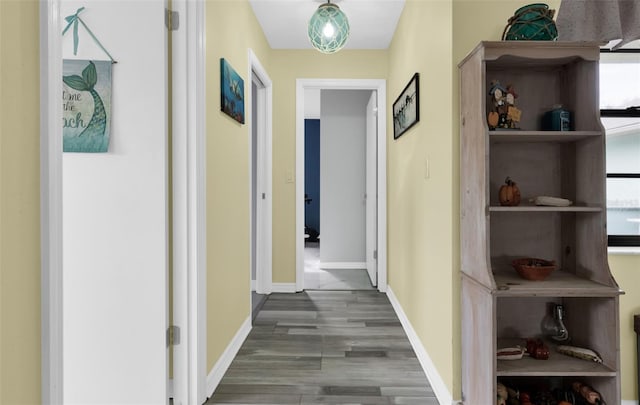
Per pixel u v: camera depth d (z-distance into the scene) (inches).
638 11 59.5
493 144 72.4
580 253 67.3
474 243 65.2
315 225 337.4
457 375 72.4
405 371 91.6
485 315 60.5
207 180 81.8
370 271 185.6
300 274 163.9
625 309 78.0
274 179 162.7
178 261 76.0
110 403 72.4
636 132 81.8
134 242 72.1
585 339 65.8
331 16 113.7
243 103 111.3
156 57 71.9
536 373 58.7
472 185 65.9
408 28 115.7
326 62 160.7
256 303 145.9
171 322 76.2
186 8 75.3
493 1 72.2
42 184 38.4
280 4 122.9
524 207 61.0
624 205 82.4
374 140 170.1
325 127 212.7
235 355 100.6
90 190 71.8
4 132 34.3
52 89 39.2
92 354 72.3
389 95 156.0
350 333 116.4
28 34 36.9
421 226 97.0
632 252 77.1
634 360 78.0
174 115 75.7
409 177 112.5
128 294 72.0
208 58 82.4
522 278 65.4
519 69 71.9
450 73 73.2
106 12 71.7
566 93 70.3
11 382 35.2
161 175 72.0
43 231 38.4
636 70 81.5
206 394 79.4
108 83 71.8
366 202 203.6
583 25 62.4
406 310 118.1
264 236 160.4
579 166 67.4
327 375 89.6
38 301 38.1
